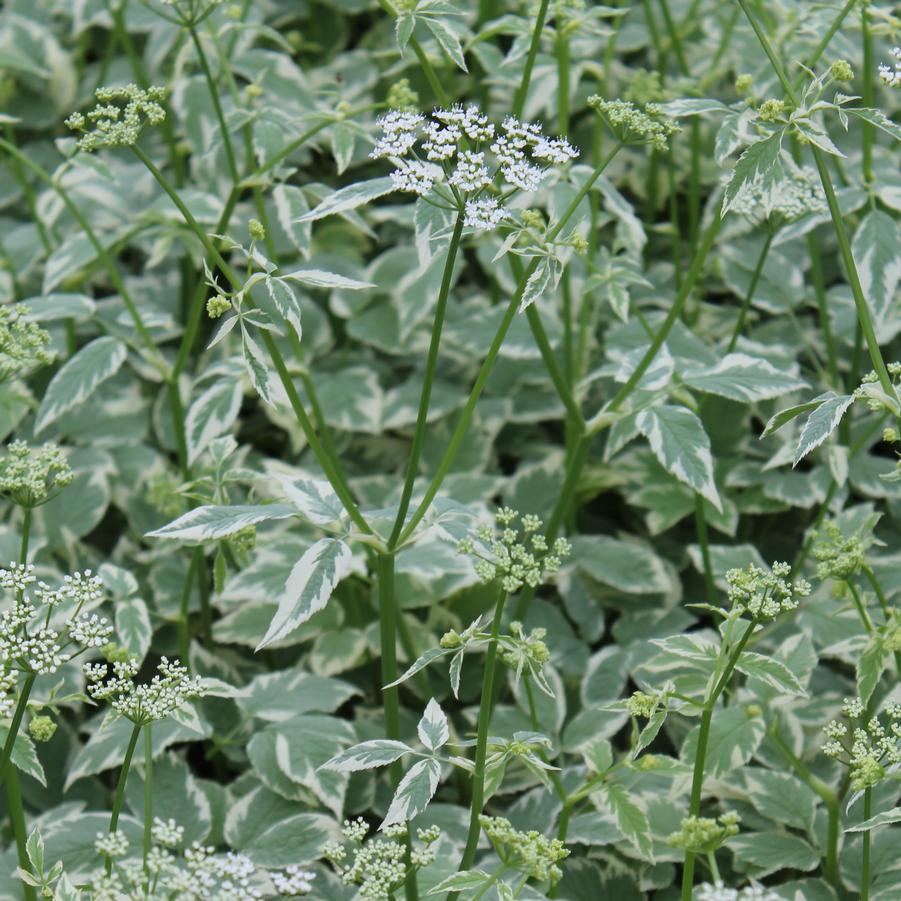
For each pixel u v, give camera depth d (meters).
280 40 6.78
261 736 5.82
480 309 8.15
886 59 8.53
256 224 4.20
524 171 4.00
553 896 4.93
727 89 9.02
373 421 7.51
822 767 5.81
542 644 4.05
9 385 6.91
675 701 5.30
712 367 5.66
